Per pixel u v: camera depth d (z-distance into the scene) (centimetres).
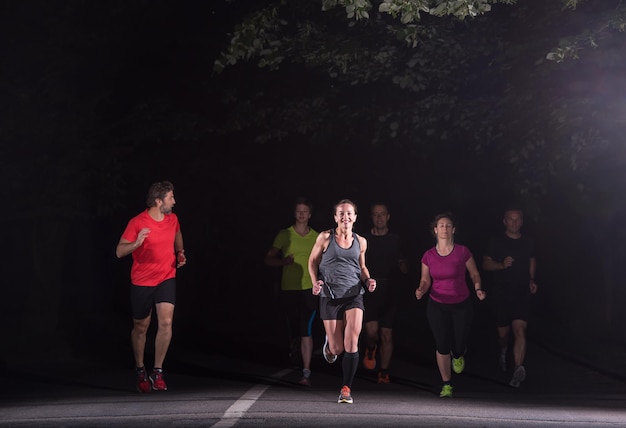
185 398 1127
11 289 2547
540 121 1567
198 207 2777
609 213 2102
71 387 1310
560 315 2592
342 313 1119
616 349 1870
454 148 2308
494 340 2286
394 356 1867
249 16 1477
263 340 2270
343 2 1186
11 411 1007
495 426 884
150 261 1193
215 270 3197
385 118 1902
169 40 2077
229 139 2502
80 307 2697
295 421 901
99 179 1900
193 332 2492
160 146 2255
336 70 1822
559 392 1317
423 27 1656
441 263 1223
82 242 2714
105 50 1953
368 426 869
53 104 1869
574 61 1466
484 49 1664
